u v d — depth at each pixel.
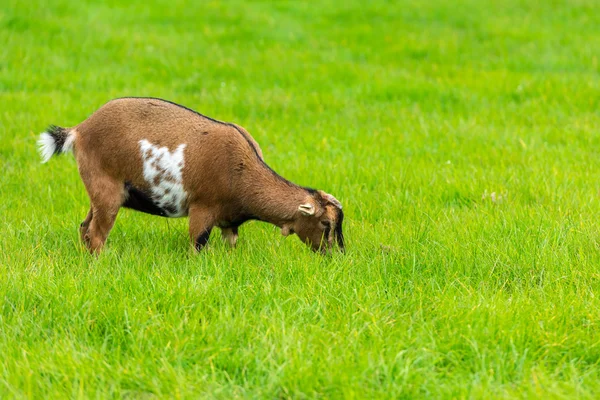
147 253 13.62
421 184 17.52
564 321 11.27
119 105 13.71
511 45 30.73
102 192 13.60
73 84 24.72
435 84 25.50
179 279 12.20
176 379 9.62
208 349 10.33
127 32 30.30
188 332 10.75
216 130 13.71
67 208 16.28
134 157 13.50
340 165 18.50
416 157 19.44
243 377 9.91
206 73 26.47
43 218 15.38
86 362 9.90
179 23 32.81
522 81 25.58
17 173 17.95
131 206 14.12
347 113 23.09
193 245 13.87
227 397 9.50
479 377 9.94
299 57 28.70
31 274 12.30
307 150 20.00
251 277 12.61
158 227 15.37
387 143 20.53
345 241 14.46
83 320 10.93
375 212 16.08
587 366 10.30
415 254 13.42
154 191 13.71
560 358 10.50
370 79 26.17
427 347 10.52
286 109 23.28
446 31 32.75
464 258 13.32
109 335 10.72
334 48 30.05
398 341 10.54
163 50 28.78
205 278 12.45
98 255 13.53
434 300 11.78
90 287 11.77
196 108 22.95
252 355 10.20
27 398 9.19
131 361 10.11
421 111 23.58
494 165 18.95
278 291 11.95
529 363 10.21
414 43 30.73
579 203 15.98
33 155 19.19
